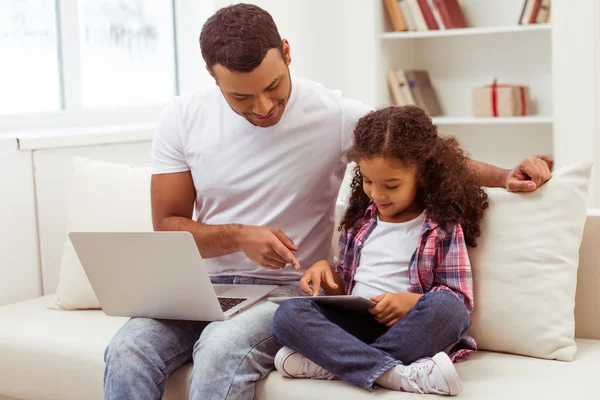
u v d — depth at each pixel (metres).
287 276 1.97
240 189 1.95
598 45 3.35
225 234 1.84
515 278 1.76
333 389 1.60
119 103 3.29
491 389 1.55
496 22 3.92
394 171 1.74
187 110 1.99
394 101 3.92
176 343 1.80
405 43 4.07
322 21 3.74
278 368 1.67
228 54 1.70
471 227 1.80
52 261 2.58
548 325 1.72
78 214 2.37
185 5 3.44
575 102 3.41
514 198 1.81
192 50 3.45
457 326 1.62
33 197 2.53
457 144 1.84
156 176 2.00
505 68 3.93
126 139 2.77
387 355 1.59
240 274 1.99
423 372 1.53
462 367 1.69
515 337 1.74
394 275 1.81
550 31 3.79
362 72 3.86
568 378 1.60
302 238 1.97
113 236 1.71
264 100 1.76
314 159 1.94
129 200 2.35
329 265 1.88
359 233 1.90
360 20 3.82
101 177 2.39
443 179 1.78
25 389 2.06
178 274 1.70
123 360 1.71
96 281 1.82
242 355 1.66
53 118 2.96
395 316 1.68
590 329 1.85
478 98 3.79
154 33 3.43
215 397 1.63
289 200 1.94
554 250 1.74
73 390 1.96
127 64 3.32
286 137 1.92
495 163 4.04
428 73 4.14
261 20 1.74
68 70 3.07
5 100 2.90
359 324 1.76
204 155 1.96
